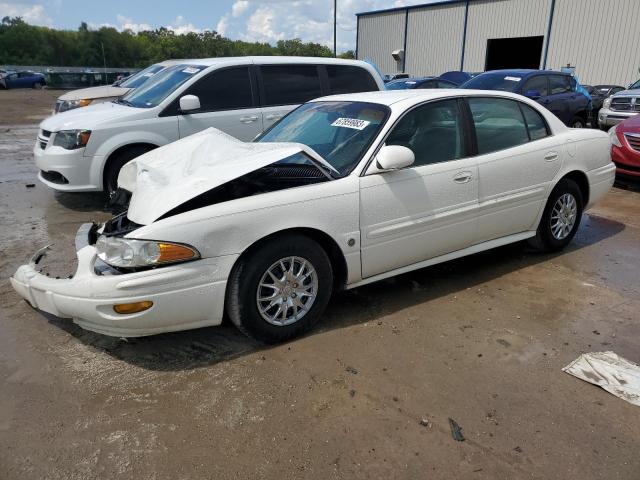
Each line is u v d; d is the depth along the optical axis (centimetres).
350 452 240
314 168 336
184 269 288
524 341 335
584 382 291
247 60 691
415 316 369
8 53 8131
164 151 382
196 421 261
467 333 345
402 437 249
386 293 408
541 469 228
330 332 347
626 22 2317
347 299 397
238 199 305
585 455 236
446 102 401
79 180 614
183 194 298
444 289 416
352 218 340
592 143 494
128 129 620
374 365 308
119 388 288
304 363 311
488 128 421
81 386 290
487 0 2858
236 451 241
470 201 401
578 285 423
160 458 237
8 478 226
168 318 293
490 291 412
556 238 483
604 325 355
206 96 663
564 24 2541
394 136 367
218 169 319
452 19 3061
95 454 240
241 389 287
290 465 232
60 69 5631
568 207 484
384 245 360
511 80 1077
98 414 267
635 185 807
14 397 281
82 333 348
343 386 288
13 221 599
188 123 649
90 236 340
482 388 286
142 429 256
